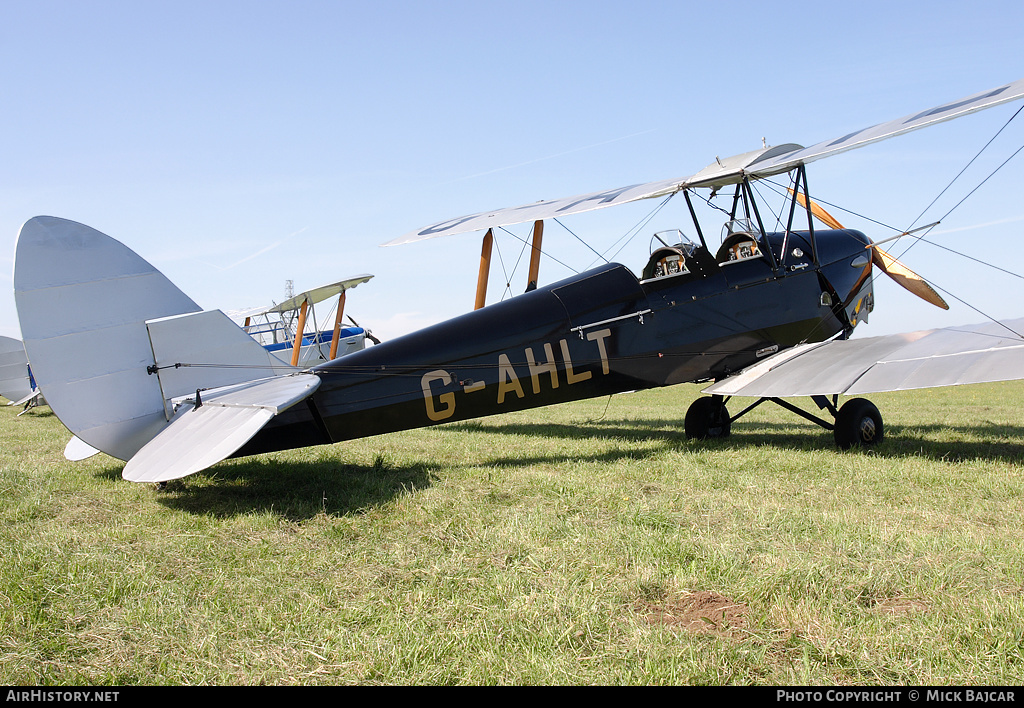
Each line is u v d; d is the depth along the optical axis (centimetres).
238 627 288
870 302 915
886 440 751
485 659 258
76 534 423
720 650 259
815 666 250
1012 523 417
